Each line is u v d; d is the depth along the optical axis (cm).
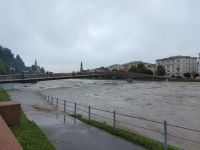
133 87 9238
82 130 1603
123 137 1405
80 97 5634
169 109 3666
